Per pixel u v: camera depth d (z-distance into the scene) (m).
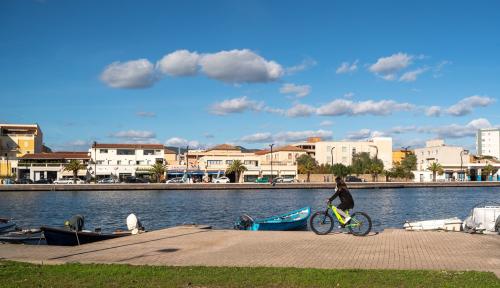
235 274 11.39
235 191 105.06
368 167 148.38
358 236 18.20
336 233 19.14
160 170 123.19
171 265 12.74
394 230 20.06
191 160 154.38
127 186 104.31
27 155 124.69
